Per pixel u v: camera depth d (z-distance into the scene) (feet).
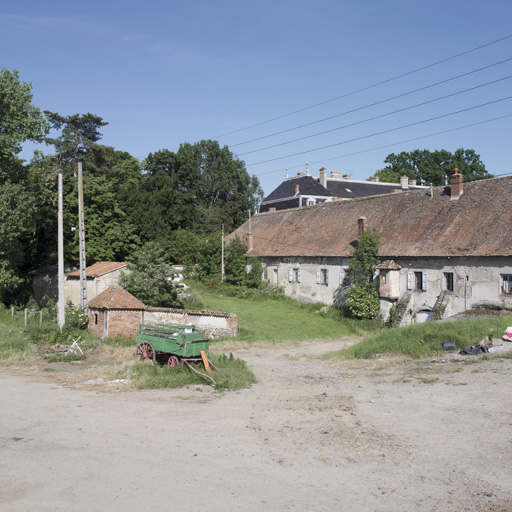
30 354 67.82
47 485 24.32
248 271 164.35
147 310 88.33
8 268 111.86
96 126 211.20
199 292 155.22
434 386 43.09
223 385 48.39
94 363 64.08
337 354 72.02
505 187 102.78
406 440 29.91
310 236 149.69
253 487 23.89
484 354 54.85
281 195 240.32
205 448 29.73
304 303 141.49
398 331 74.69
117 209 160.15
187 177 241.35
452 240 100.94
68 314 91.20
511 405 35.09
